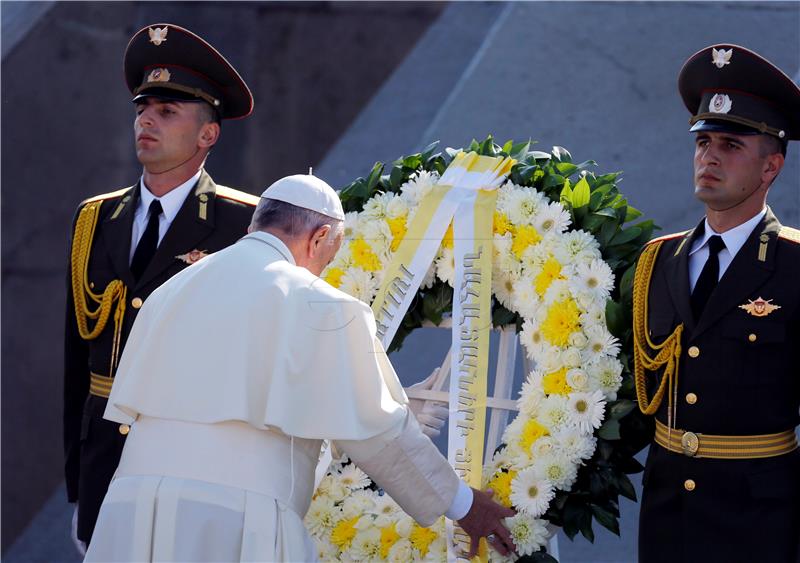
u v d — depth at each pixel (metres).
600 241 12.56
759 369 11.48
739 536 11.33
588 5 24.27
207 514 10.11
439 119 23.78
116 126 25.58
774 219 11.99
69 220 25.08
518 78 23.89
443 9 25.66
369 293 13.27
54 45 25.84
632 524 19.64
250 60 25.39
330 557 12.56
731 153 11.71
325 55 25.39
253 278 10.79
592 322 12.06
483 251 12.62
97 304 13.62
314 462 10.91
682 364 11.82
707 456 11.57
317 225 11.28
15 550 21.64
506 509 11.75
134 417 10.84
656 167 22.59
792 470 11.48
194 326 10.64
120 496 10.42
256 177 24.86
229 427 10.38
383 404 10.62
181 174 13.73
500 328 12.95
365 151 24.53
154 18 25.72
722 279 11.74
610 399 12.00
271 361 10.48
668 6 23.97
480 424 12.27
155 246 13.63
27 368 24.25
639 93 23.34
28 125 25.58
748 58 11.75
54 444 23.73
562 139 23.19
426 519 10.98
